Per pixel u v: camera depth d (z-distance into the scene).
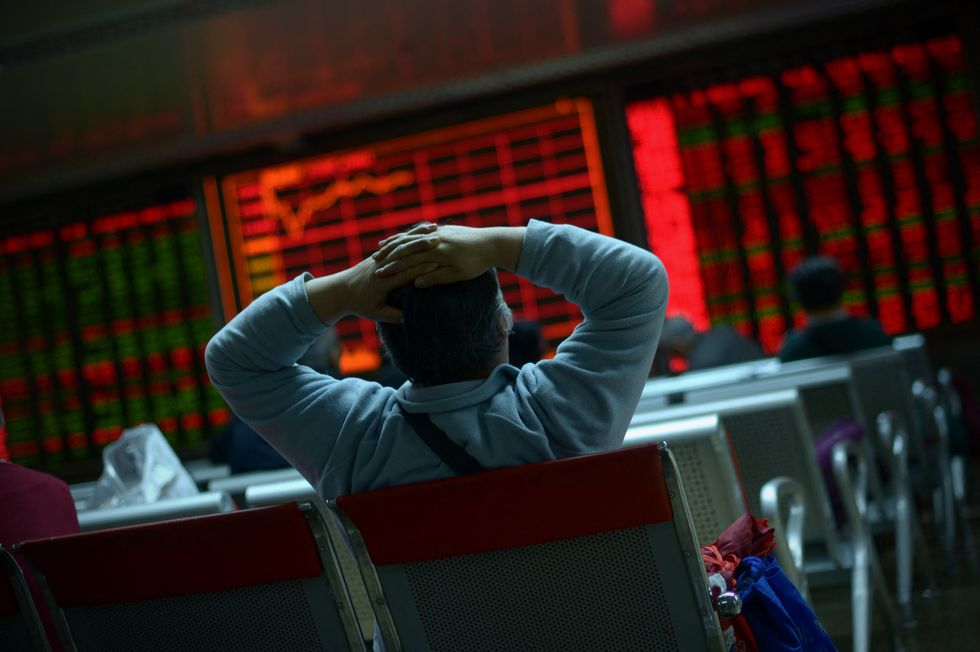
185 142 7.26
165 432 8.04
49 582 1.52
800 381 3.08
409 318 1.44
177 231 7.91
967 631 3.12
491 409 1.44
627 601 1.38
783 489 2.31
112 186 7.95
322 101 6.79
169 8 4.70
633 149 7.23
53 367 8.16
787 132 7.01
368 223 7.68
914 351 4.23
